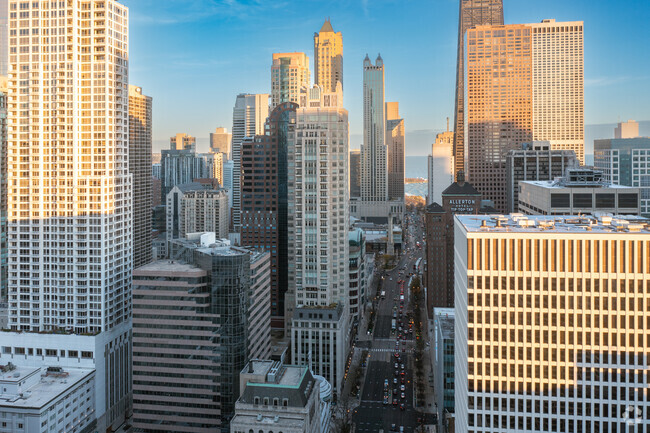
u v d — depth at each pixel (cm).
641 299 16538
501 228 18062
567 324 16912
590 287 16750
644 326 16575
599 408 16912
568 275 16825
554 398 17062
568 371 16975
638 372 16675
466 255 17512
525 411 17225
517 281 17062
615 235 16588
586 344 16862
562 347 16962
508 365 17225
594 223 19225
